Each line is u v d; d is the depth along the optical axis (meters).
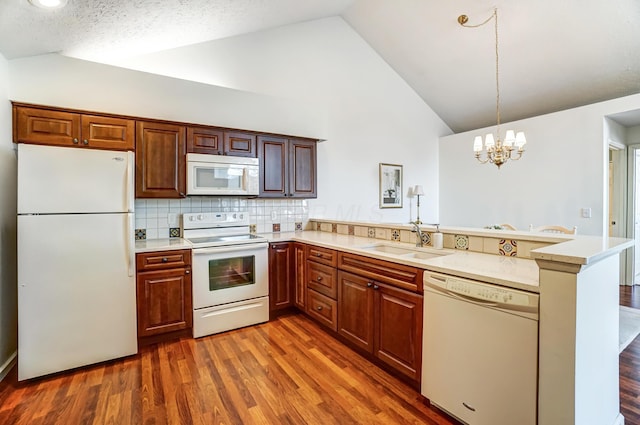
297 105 3.73
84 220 2.22
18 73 2.32
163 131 2.83
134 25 2.35
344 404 1.83
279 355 2.42
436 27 4.05
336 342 2.64
